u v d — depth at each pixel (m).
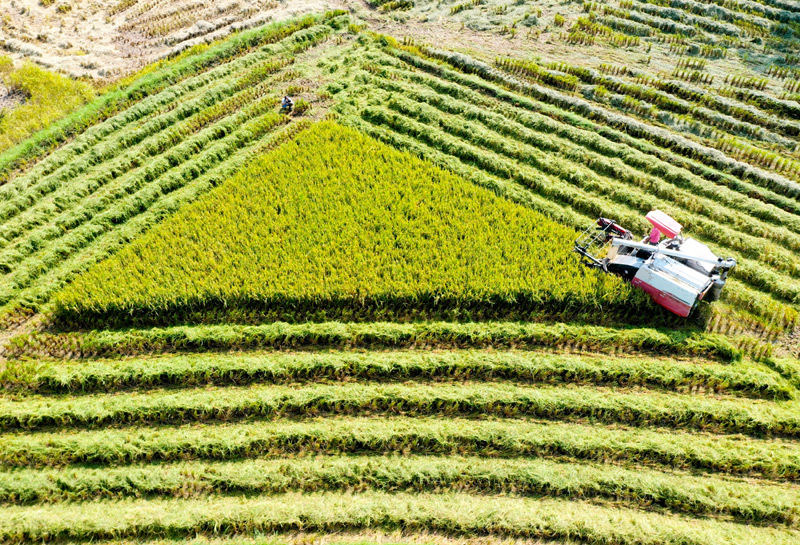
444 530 13.68
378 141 25.20
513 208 21.56
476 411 16.09
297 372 17.02
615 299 18.27
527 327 17.98
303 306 18.78
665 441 15.04
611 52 30.73
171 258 20.03
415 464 14.74
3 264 20.23
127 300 18.48
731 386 16.38
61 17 34.19
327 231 20.58
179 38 32.47
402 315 18.73
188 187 23.55
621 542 13.21
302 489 14.52
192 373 16.88
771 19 32.31
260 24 33.66
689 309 17.47
